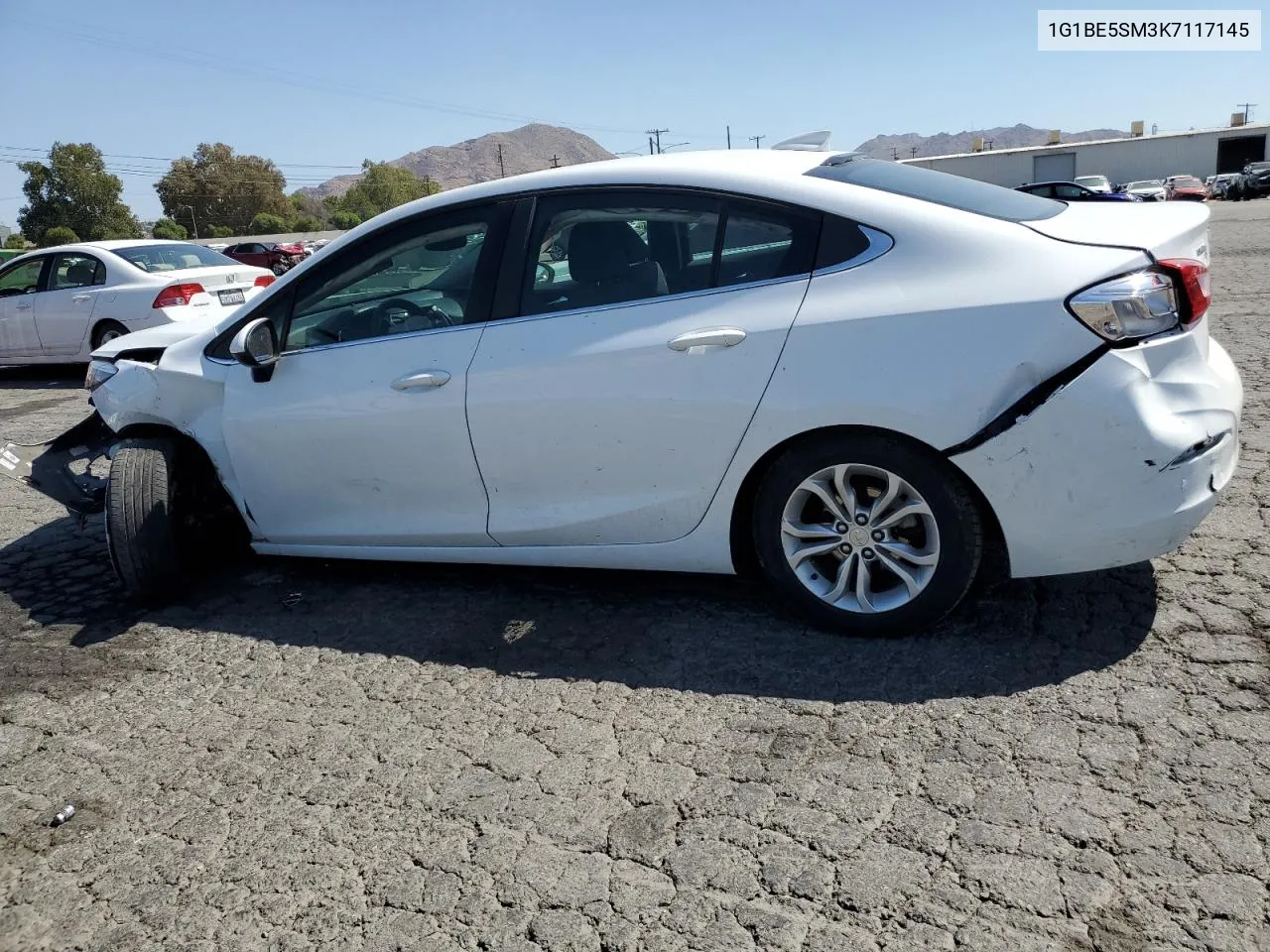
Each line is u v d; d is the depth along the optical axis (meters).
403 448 3.65
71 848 2.63
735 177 3.24
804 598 3.28
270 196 129.12
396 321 3.72
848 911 2.12
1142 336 2.78
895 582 3.28
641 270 3.31
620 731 2.90
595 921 2.17
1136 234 2.92
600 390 3.28
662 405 3.20
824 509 3.27
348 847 2.52
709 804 2.52
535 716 3.03
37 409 9.43
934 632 3.24
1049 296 2.78
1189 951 1.92
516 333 3.44
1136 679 2.86
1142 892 2.07
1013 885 2.13
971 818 2.36
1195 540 3.76
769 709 2.92
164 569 4.05
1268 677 2.80
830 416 2.98
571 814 2.54
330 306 3.84
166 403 4.18
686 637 3.41
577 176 3.47
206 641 3.80
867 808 2.44
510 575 4.11
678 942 2.09
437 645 3.57
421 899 2.30
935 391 2.85
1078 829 2.28
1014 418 2.81
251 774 2.88
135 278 10.35
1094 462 2.78
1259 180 46.09
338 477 3.83
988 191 3.38
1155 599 3.31
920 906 2.11
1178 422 2.79
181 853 2.57
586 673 3.25
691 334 3.14
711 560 3.37
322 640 3.71
